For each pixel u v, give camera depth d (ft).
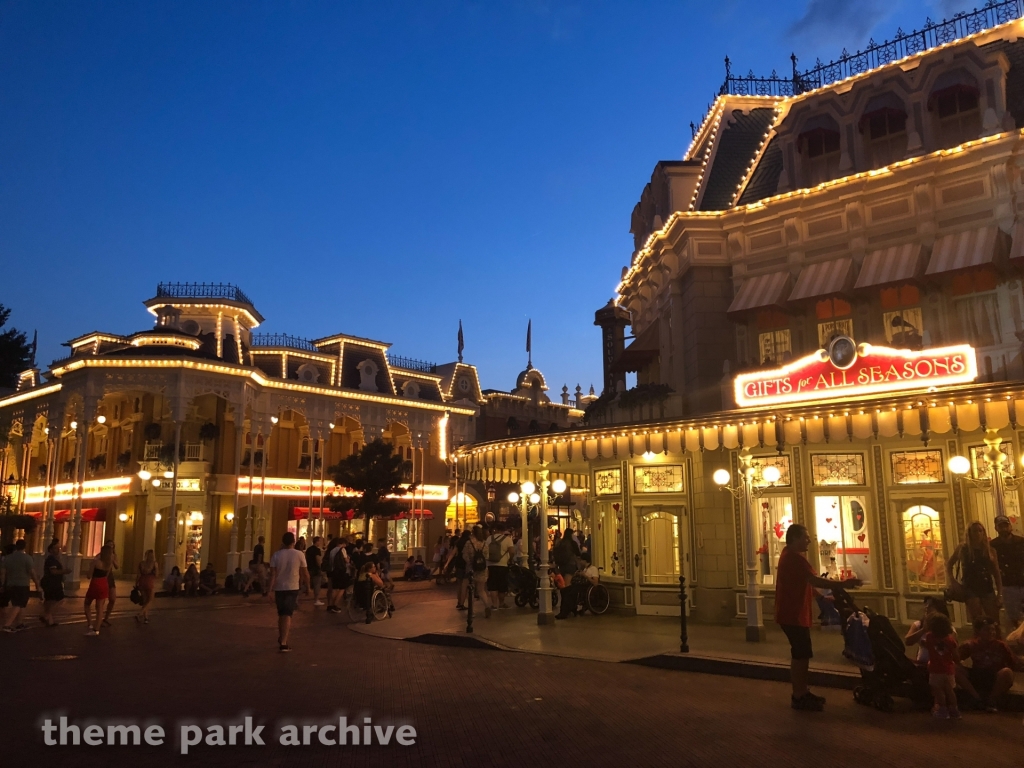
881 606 44.55
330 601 64.18
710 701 27.76
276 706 27.27
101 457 127.65
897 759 20.63
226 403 123.34
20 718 25.22
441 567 97.76
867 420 38.75
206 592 83.66
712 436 43.83
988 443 36.76
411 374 157.28
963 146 45.42
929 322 47.16
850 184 49.75
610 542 57.26
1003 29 53.78
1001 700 25.82
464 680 32.14
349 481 111.55
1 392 159.84
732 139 62.95
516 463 53.21
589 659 36.76
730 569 49.93
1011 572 32.04
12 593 49.62
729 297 55.83
